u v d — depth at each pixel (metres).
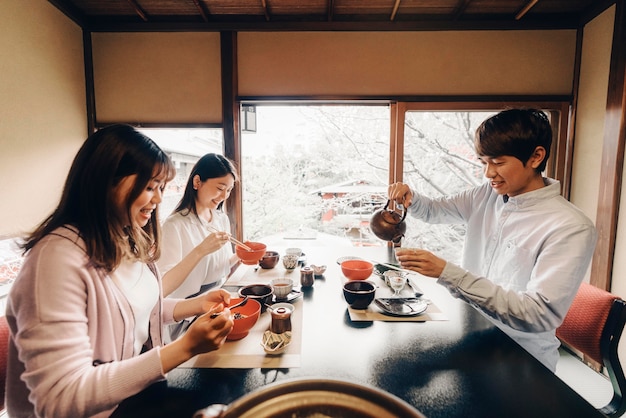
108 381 0.68
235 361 0.88
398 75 2.74
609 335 1.14
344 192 3.86
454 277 1.06
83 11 2.67
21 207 2.21
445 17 2.67
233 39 2.75
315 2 2.54
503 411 0.70
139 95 2.84
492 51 2.70
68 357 0.68
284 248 2.36
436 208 1.72
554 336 1.24
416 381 0.81
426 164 3.84
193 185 1.77
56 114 2.49
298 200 4.11
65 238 0.77
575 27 2.63
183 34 2.79
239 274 1.66
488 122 1.16
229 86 2.77
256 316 1.03
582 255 1.03
